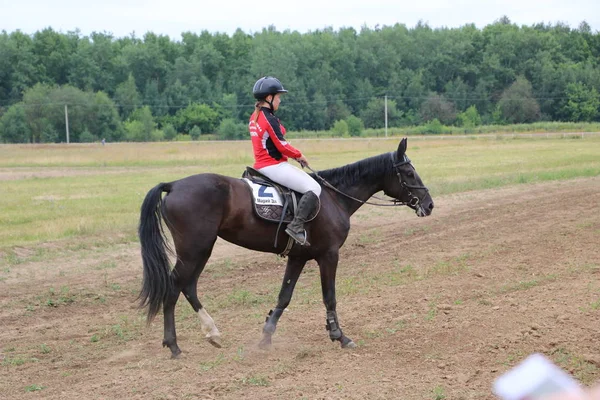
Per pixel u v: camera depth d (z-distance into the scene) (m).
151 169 32.84
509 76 112.00
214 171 28.72
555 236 12.32
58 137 85.31
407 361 5.88
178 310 8.04
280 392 5.14
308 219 6.30
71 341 6.93
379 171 6.89
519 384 1.37
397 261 10.77
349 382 5.33
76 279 9.81
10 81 103.25
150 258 5.84
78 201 18.58
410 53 115.19
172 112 100.38
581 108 104.62
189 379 5.53
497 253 11.01
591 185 20.56
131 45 113.88
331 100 103.88
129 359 6.26
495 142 55.66
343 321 7.30
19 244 11.90
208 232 5.98
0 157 43.12
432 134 85.00
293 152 6.32
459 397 4.91
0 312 8.09
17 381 5.66
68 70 107.06
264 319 7.54
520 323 6.80
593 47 125.19
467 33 119.94
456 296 8.11
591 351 5.84
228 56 115.69
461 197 18.53
